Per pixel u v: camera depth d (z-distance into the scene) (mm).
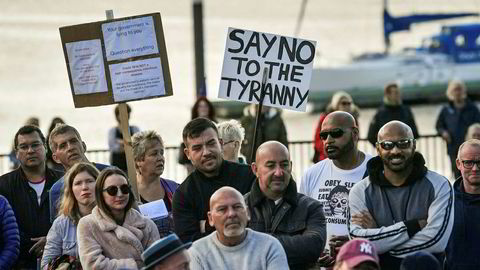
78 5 136250
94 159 41375
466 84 68750
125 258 16438
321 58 74875
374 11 128250
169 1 139250
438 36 69438
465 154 17188
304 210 16156
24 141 19641
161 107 75938
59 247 17562
